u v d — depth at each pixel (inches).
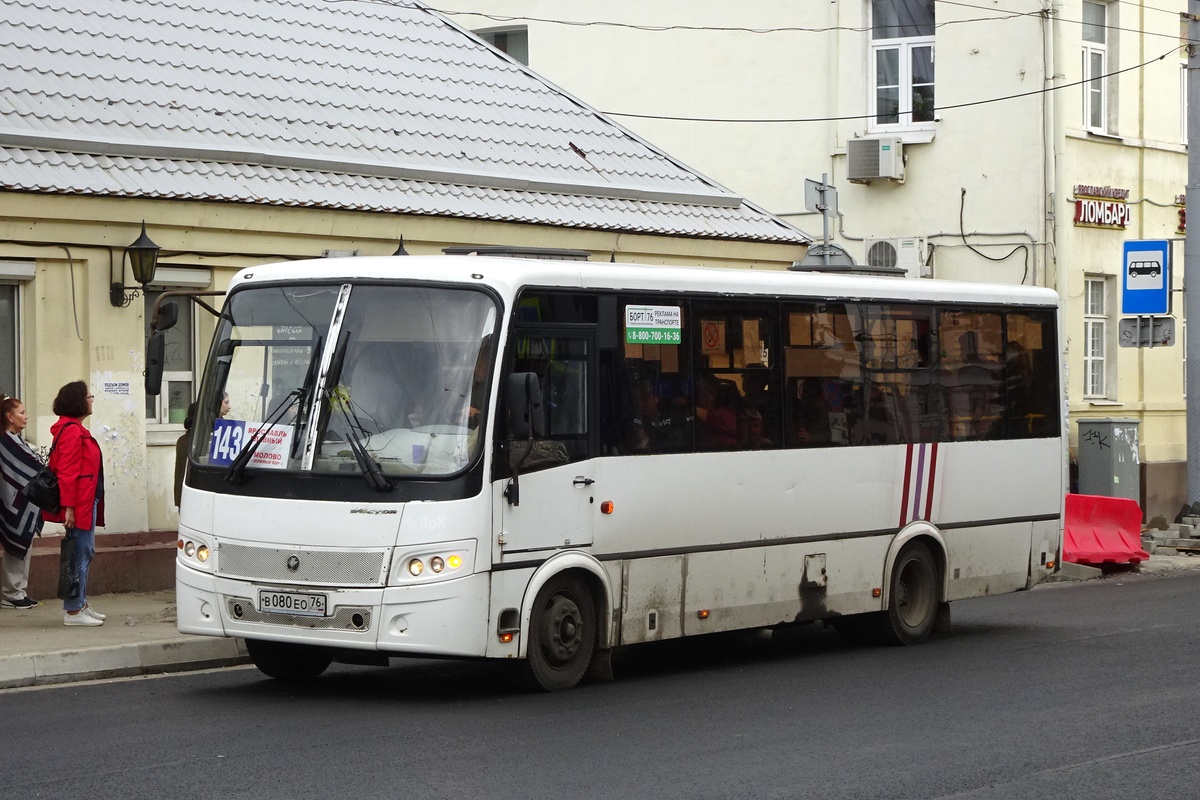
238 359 470.3
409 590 430.6
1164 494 1133.7
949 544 605.9
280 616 443.2
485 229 804.0
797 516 541.3
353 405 448.1
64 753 379.9
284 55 853.2
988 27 1080.2
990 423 623.2
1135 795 346.6
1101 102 1115.3
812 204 906.1
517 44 1305.4
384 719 427.2
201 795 336.8
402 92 886.4
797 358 544.4
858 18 1128.8
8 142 645.9
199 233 687.7
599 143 963.3
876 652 576.1
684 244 904.3
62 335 649.6
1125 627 641.0
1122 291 1021.8
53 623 573.6
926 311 597.0
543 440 458.9
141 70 761.6
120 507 666.8
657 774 359.9
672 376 500.1
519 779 353.7
